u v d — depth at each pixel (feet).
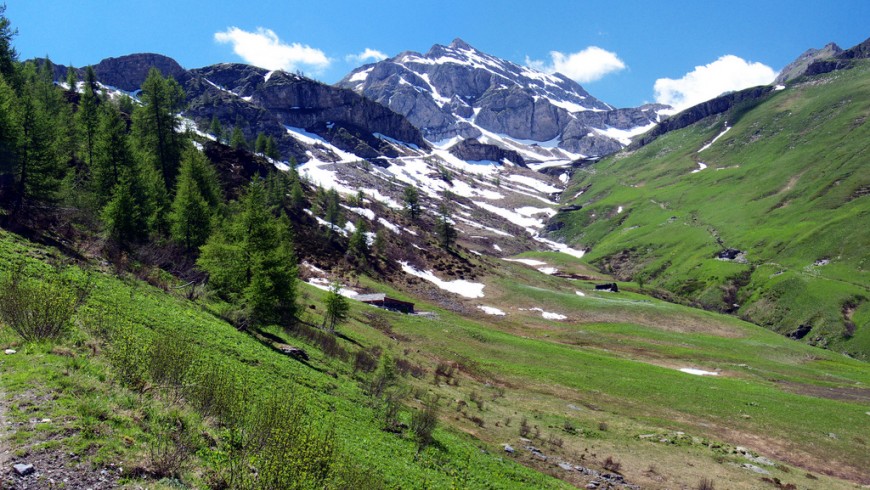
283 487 38.93
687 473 116.98
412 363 183.32
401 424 95.35
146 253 155.74
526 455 109.81
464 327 276.82
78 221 160.86
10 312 55.52
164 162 263.29
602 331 343.46
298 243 372.58
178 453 41.68
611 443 132.36
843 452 151.23
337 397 94.48
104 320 73.67
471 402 148.56
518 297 407.85
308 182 615.16
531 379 200.34
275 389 78.89
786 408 185.98
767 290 588.91
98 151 207.00
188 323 98.48
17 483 32.12
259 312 137.08
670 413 175.52
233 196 372.38
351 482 45.80
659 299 526.98
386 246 447.42
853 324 491.31
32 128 156.25
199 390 55.72
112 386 50.65
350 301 286.25
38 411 41.09
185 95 279.08
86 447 38.34
